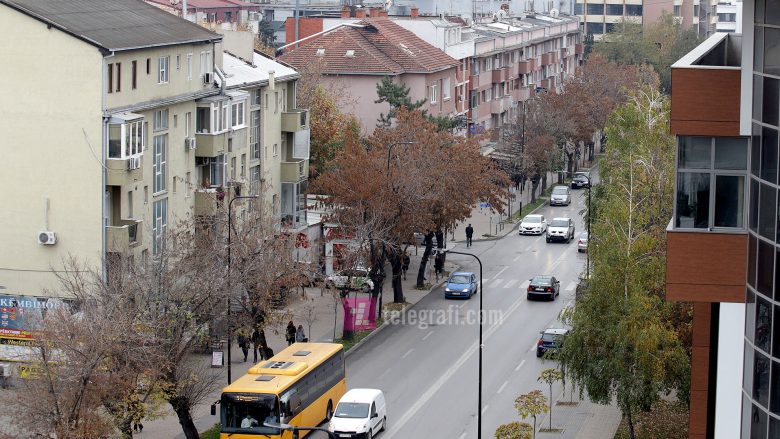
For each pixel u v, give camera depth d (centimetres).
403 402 7538
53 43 7912
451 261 12338
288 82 11125
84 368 5594
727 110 4297
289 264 8138
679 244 4369
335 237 9656
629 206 6931
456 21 19250
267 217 8700
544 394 7706
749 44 4222
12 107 8012
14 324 7700
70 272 7269
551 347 8519
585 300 6419
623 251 6369
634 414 6869
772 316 4122
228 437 6519
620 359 6175
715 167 4338
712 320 5144
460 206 10962
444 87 15975
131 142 8125
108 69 7988
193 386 6425
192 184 9206
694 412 5234
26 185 8050
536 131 16275
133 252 8200
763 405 4197
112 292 6469
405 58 14975
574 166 18512
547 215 15100
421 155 10475
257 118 10456
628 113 9312
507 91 19650
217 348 8100
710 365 5172
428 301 10500
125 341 5872
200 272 6975
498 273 11744
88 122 7944
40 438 5794
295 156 11162
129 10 9031
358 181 9525
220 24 11131
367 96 14412
